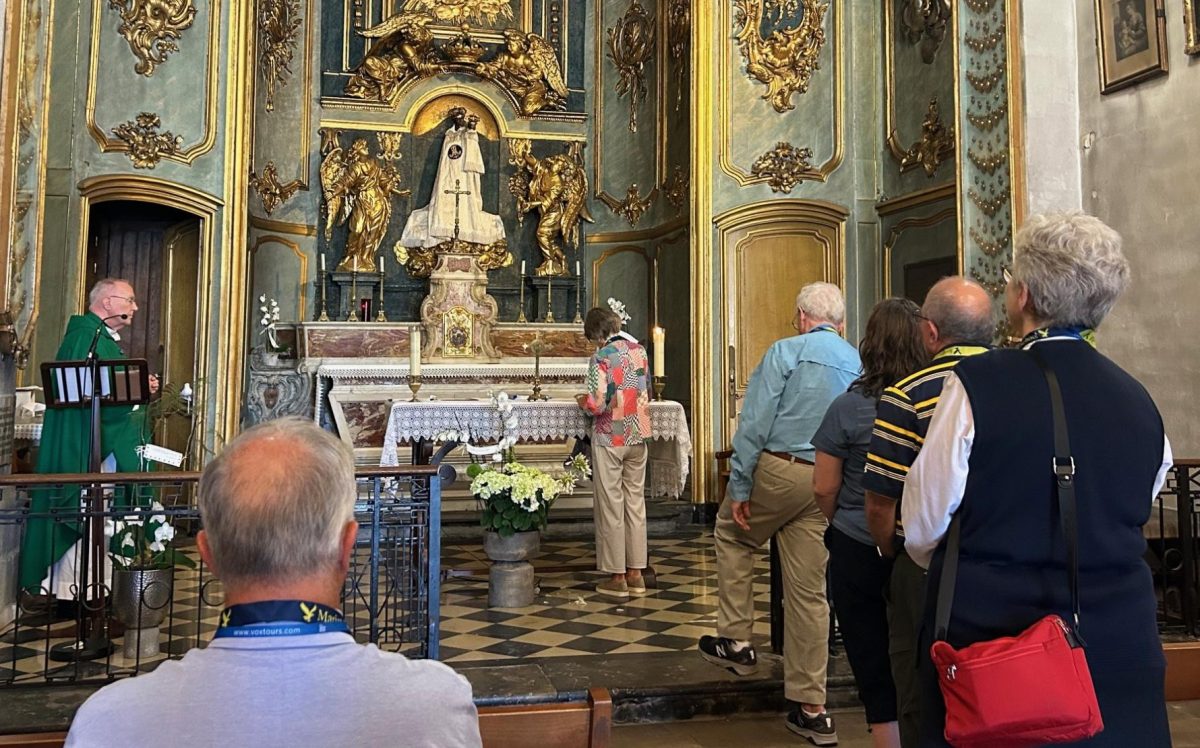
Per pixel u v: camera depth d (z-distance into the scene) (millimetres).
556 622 5379
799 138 9914
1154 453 1927
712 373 9609
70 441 5051
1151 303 6637
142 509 3957
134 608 4496
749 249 9820
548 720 2111
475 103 11656
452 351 10398
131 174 8422
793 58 9945
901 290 9391
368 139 11242
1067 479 1852
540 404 6637
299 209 10898
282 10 10570
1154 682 1837
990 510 1898
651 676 4246
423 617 4062
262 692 1159
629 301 11328
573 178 11594
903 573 2611
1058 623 1780
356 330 10195
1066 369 1943
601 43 11781
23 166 5414
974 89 7953
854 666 3166
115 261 9219
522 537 5836
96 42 8391
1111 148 7090
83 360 4926
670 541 8375
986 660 1736
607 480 6027
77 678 4062
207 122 8867
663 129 10930
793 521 3822
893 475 2441
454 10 11375
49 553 5043
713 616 5520
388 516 4301
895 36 9617
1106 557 1852
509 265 11492
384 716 1176
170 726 1129
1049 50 7516
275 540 1241
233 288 8844
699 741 3830
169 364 9156
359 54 11242
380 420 9586
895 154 9578
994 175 7703
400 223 11320
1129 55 6848
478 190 11336
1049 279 2004
